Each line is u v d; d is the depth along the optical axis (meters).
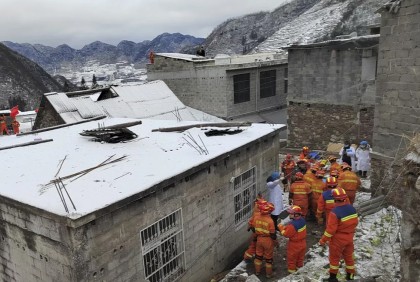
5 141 13.25
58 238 6.80
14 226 7.70
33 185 8.12
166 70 29.89
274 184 10.94
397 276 7.94
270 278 9.08
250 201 11.95
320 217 11.38
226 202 10.62
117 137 11.77
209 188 9.84
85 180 8.24
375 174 12.37
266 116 29.41
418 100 10.85
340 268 8.71
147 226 7.98
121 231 7.39
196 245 9.51
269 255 9.01
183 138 11.80
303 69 21.95
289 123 23.27
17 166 9.66
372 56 19.00
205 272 9.88
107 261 7.15
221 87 26.78
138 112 22.95
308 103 22.12
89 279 6.82
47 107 20.77
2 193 7.70
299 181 11.25
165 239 8.57
